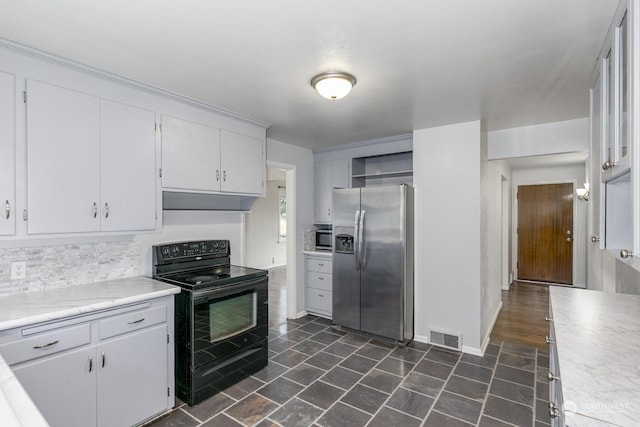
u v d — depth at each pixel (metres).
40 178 1.85
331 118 3.05
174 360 2.32
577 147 3.08
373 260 3.53
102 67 2.01
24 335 1.61
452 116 2.99
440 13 1.45
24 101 1.80
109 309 1.92
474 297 3.16
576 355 1.13
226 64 1.96
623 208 1.52
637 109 0.97
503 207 5.71
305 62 1.93
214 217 3.26
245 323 2.72
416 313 3.53
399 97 2.50
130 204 2.24
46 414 1.68
